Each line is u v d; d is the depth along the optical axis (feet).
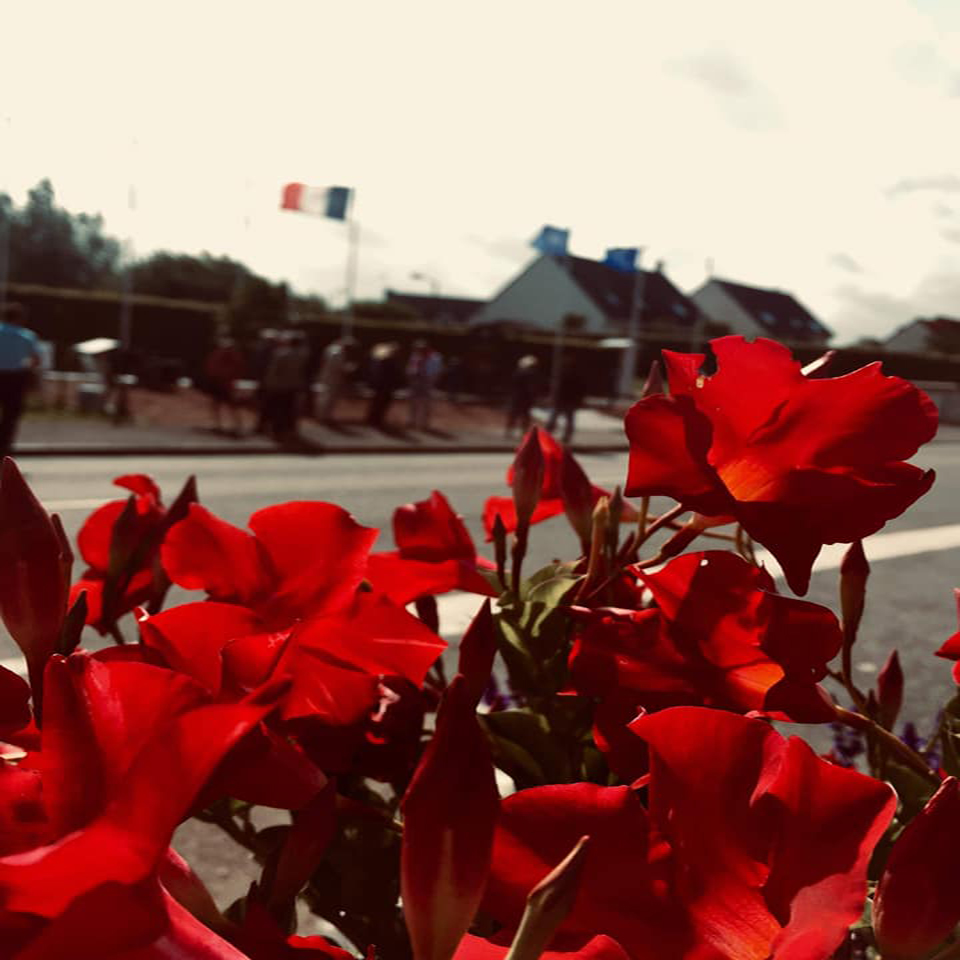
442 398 88.48
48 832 1.03
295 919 1.44
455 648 10.15
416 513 2.26
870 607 19.34
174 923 0.96
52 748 1.00
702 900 1.25
